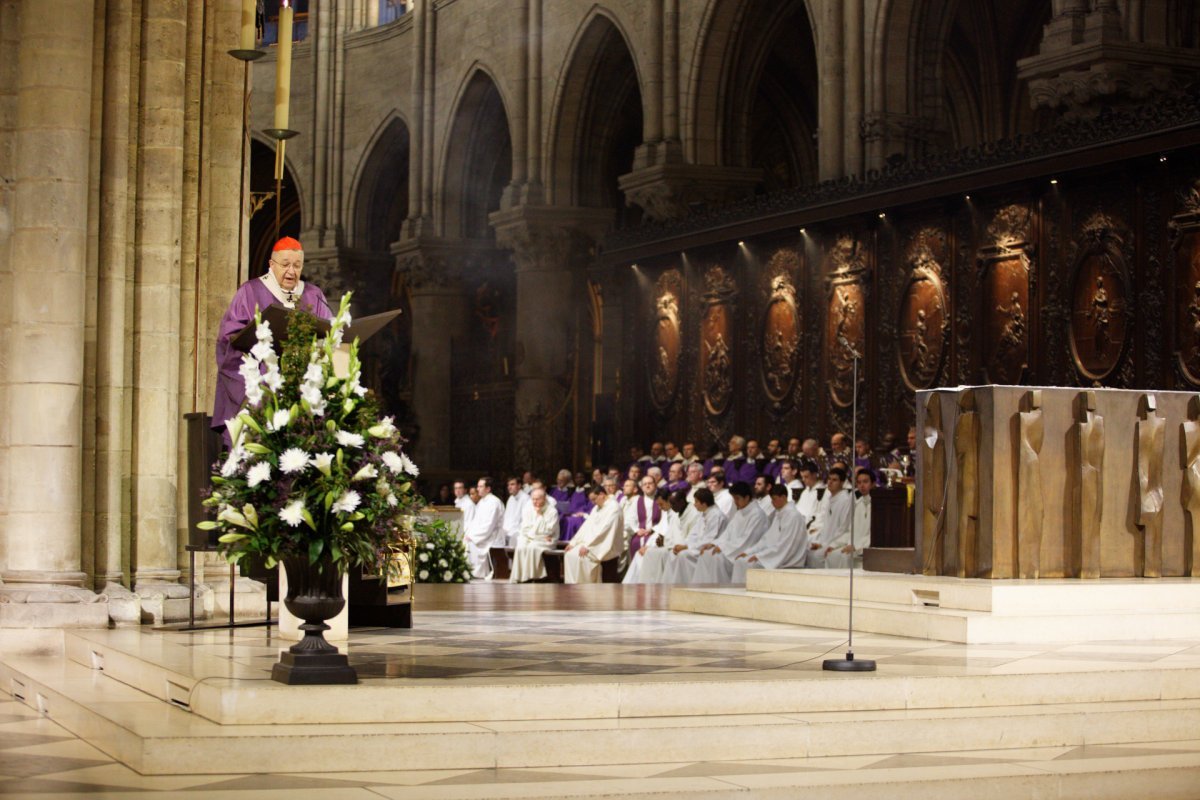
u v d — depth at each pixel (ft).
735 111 101.45
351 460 24.08
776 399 91.30
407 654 28.14
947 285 78.59
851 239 85.51
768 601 37.27
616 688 23.16
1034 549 34.04
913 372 80.69
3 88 34.71
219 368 30.09
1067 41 68.13
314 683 22.90
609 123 120.26
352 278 147.64
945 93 110.73
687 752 22.22
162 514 36.32
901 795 20.63
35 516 33.81
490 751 21.50
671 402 101.14
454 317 137.28
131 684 27.07
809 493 65.92
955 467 34.88
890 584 34.55
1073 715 24.03
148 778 20.52
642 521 73.92
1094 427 34.30
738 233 92.58
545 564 79.30
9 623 32.81
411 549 33.81
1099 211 69.92
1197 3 69.62
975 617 30.60
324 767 21.02
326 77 148.66
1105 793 21.50
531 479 93.09
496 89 131.23
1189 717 24.73
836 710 24.04
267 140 152.76
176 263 36.94
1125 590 32.37
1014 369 74.18
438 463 135.74
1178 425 35.32
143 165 36.63
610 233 105.60
